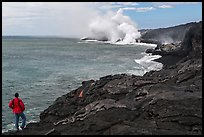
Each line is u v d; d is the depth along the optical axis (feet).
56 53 304.71
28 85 120.67
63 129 48.49
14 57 254.68
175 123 46.55
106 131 43.70
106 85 78.02
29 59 235.61
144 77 89.61
